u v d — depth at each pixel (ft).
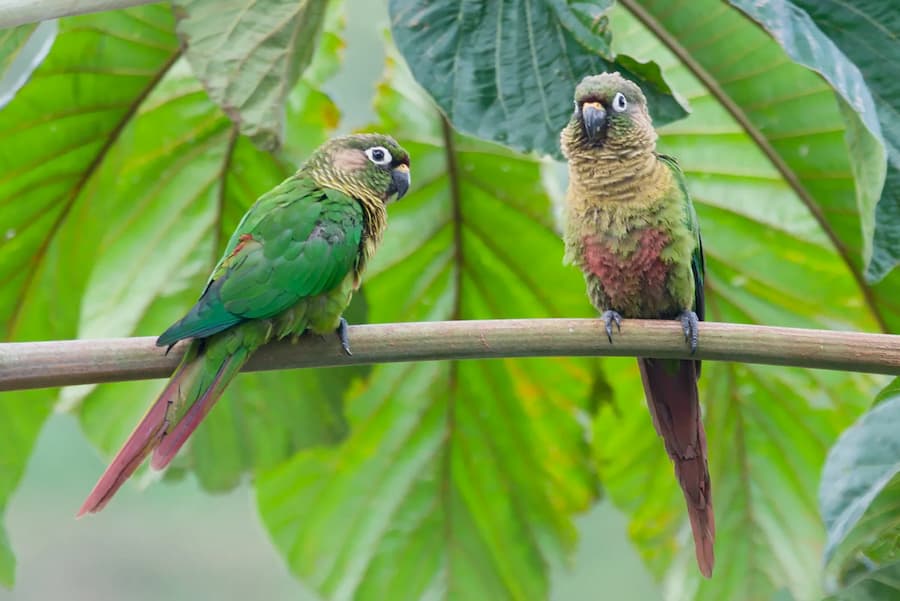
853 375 30.01
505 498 31.94
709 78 27.30
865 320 29.81
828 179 27.89
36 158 27.76
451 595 31.73
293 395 30.40
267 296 22.03
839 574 24.64
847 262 29.01
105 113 28.12
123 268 30.40
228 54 23.25
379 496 31.78
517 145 22.71
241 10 23.18
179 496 47.19
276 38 23.31
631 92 26.02
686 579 31.12
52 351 19.79
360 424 31.55
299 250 22.88
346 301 23.56
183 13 23.12
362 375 30.32
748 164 29.63
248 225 23.84
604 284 26.55
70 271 29.14
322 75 29.66
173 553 46.06
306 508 31.78
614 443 31.53
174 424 20.44
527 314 31.32
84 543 45.73
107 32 27.17
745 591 30.89
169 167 30.04
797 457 30.78
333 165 26.04
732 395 30.81
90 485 46.29
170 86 29.27
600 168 25.71
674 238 25.71
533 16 22.86
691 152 29.81
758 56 26.61
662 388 25.27
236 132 29.78
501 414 31.60
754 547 30.94
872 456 21.38
